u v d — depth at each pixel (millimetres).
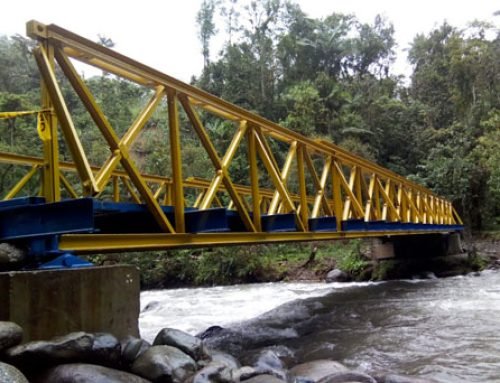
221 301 14891
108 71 4676
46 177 3973
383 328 8344
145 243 4855
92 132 27688
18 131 22797
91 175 3898
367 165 11312
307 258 22453
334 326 8859
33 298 3473
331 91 35281
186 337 4371
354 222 10023
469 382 5027
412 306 10773
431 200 18250
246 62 37812
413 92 42094
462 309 9906
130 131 4684
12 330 3242
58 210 3883
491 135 27562
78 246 4223
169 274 23453
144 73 4922
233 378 4039
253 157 6789
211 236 5859
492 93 32406
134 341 3910
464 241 24969
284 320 9719
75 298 3707
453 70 33875
